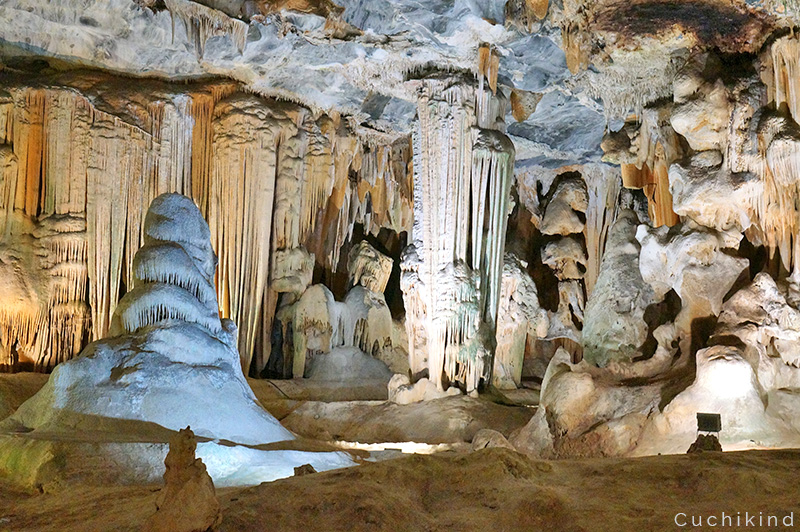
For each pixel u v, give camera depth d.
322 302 13.95
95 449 7.04
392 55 12.35
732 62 10.34
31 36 11.85
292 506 5.21
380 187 15.81
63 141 11.80
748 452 6.32
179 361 8.75
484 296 12.58
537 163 15.94
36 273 11.47
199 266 9.80
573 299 15.63
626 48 10.48
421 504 5.55
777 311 9.01
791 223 9.49
